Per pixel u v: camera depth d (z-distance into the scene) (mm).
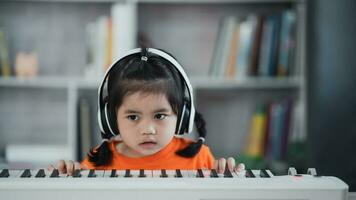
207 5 2785
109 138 986
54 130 2867
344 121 2205
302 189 604
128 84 866
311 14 2252
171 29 2793
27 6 2773
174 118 891
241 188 604
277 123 2498
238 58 2482
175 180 624
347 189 608
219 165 812
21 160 2453
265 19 2467
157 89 861
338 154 2197
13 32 2770
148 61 912
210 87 2584
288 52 2465
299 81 2453
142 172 682
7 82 2520
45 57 2797
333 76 2213
